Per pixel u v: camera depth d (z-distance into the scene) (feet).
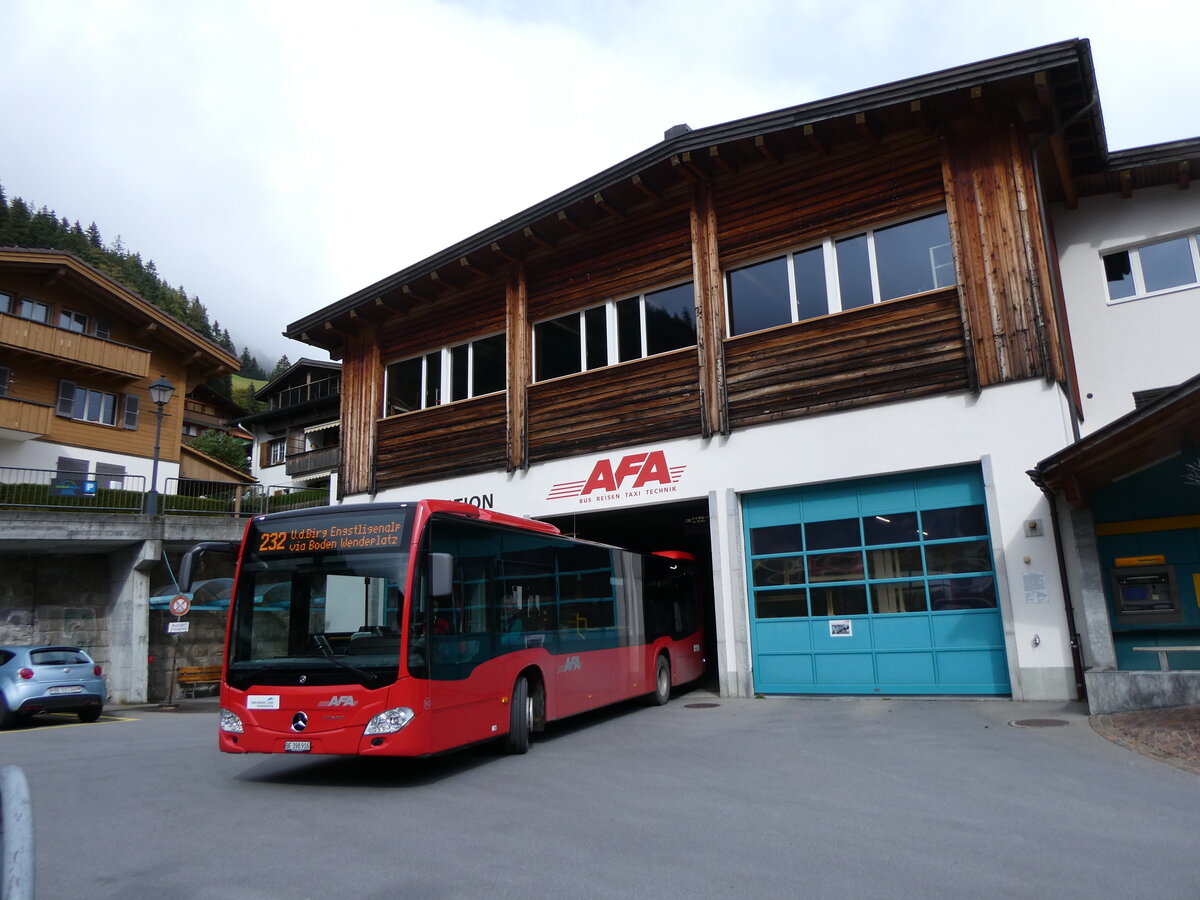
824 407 44.27
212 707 64.28
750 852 17.83
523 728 32.22
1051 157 44.06
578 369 54.95
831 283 45.57
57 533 64.44
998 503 39.14
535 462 55.16
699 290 49.26
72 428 101.35
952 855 17.22
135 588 68.80
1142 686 31.45
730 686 45.29
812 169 46.88
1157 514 37.40
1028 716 33.58
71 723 53.16
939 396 41.24
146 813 23.17
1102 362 47.70
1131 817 19.57
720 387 47.73
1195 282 46.47
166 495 83.25
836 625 43.21
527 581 34.19
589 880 16.26
